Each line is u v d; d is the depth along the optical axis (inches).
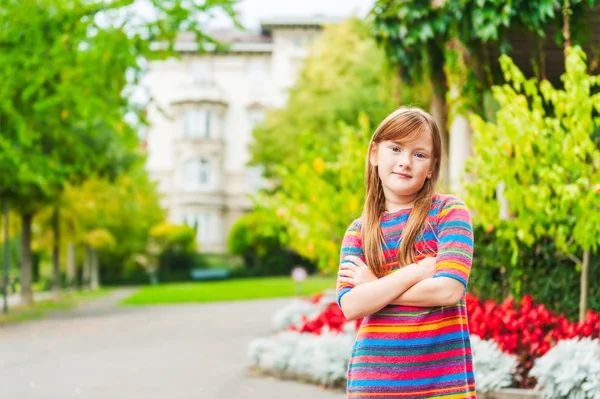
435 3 257.8
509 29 241.8
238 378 273.7
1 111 564.7
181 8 483.5
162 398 237.9
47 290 1393.9
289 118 1191.6
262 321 556.4
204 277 1652.3
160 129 1855.3
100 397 244.1
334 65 1056.8
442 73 283.3
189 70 1854.1
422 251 80.8
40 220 1010.7
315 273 1680.6
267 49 1824.6
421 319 78.2
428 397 77.1
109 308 794.8
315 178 354.0
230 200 1865.2
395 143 82.3
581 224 202.4
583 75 203.9
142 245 1588.3
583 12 223.9
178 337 447.8
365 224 84.9
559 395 181.5
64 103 570.9
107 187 1044.5
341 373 244.5
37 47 507.5
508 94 218.5
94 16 499.2
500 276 251.0
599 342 199.3
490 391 198.2
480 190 222.7
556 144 208.5
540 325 215.3
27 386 271.0
